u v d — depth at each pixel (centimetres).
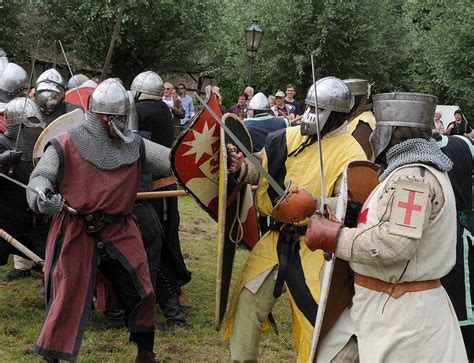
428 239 259
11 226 487
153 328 398
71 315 374
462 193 379
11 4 1529
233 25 1947
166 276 507
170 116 545
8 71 661
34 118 484
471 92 1695
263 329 376
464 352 264
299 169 350
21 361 436
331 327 310
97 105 379
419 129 268
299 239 348
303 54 1841
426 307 260
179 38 1658
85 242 381
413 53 2042
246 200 381
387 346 261
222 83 2172
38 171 375
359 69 1867
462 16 1684
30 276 618
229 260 367
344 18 1772
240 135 370
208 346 484
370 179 317
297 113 1123
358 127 486
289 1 1812
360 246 259
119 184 386
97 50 1598
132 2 1499
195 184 371
